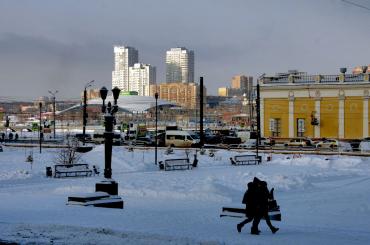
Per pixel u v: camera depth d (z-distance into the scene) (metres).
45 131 122.12
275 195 28.20
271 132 81.00
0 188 31.16
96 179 36.09
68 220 17.69
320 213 22.20
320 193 29.05
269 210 19.81
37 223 16.55
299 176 35.38
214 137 85.44
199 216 20.06
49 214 19.33
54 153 55.72
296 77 80.06
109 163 23.64
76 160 46.16
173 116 176.62
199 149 64.88
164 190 28.66
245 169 44.53
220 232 15.95
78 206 22.02
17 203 23.25
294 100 79.38
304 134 78.88
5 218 18.06
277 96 80.50
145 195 28.09
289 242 14.05
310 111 78.44
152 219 18.61
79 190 28.92
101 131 92.19
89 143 79.12
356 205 24.17
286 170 42.97
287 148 70.00
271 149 68.19
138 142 83.44
